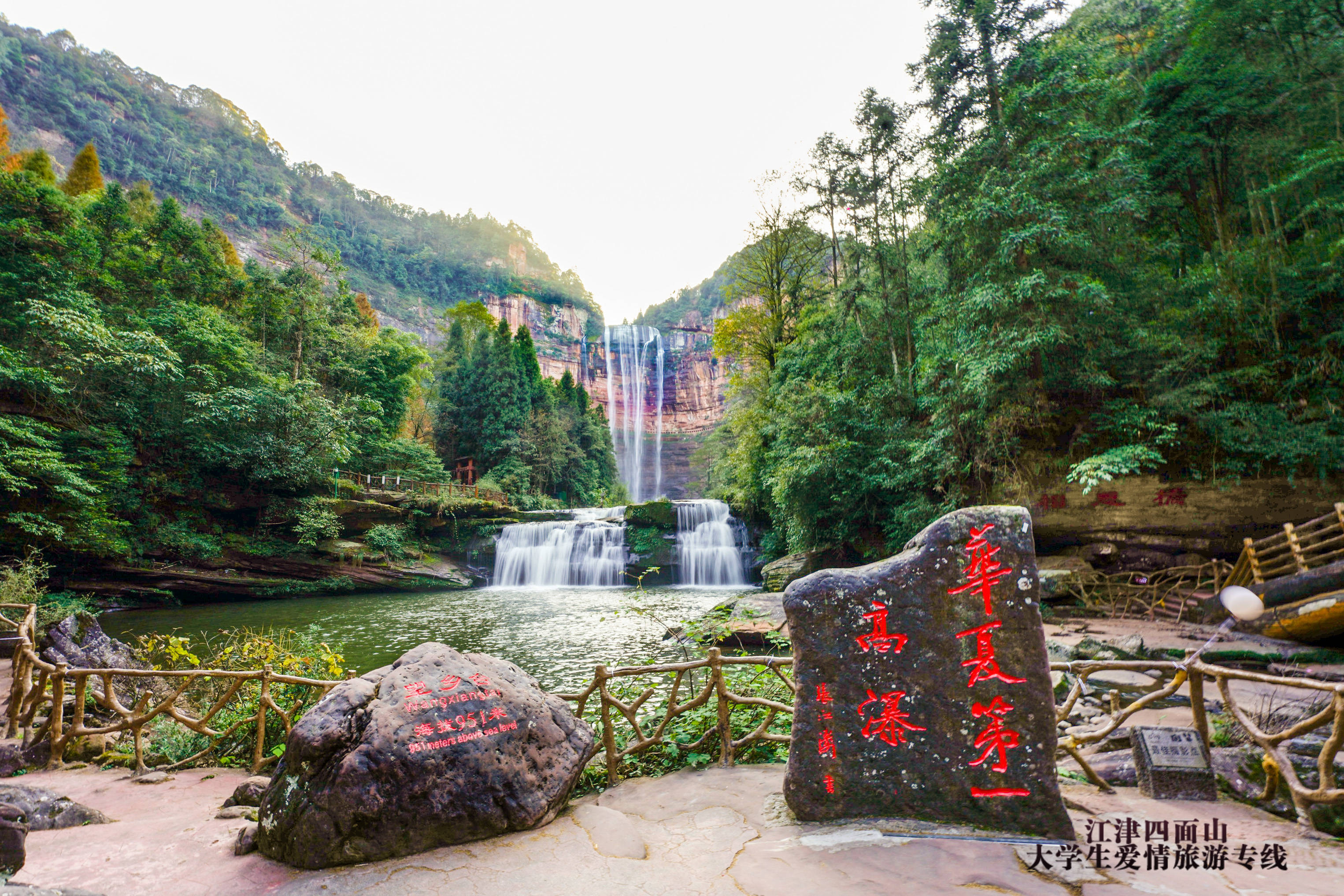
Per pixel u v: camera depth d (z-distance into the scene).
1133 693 6.28
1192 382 12.34
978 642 3.21
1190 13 14.88
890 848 2.89
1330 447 11.05
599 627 15.23
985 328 12.85
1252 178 14.40
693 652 11.28
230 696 5.08
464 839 3.18
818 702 3.36
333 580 22.72
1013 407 12.91
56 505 16.41
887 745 3.26
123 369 18.47
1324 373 11.88
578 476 47.59
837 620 3.40
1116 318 12.59
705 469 59.31
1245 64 13.66
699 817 3.44
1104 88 13.54
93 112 89.94
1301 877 2.60
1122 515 12.63
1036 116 13.27
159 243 25.89
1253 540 10.95
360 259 112.94
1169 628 9.13
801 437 17.42
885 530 16.97
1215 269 13.40
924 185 15.34
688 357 85.75
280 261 83.69
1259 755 3.74
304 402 23.94
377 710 3.25
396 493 27.67
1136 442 12.45
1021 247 12.62
